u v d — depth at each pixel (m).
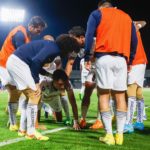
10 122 5.39
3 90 23.94
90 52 4.38
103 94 4.43
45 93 6.06
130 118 5.29
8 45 5.38
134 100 5.26
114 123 6.34
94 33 4.41
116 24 4.34
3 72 5.34
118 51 4.27
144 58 5.31
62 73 5.50
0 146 4.16
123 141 4.60
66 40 4.39
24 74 4.50
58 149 4.01
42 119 6.92
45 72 5.44
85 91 5.75
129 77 5.21
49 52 4.34
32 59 4.44
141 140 4.72
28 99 4.88
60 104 6.36
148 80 33.47
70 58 5.69
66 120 6.15
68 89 5.43
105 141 4.39
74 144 4.30
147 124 6.40
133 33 4.49
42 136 4.59
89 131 5.36
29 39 5.30
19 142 4.39
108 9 4.42
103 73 4.31
